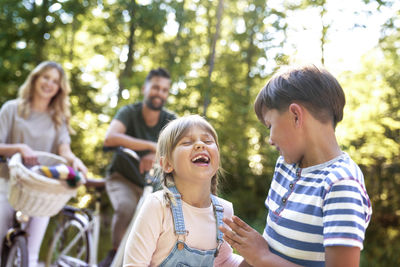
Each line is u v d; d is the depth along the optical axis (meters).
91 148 9.78
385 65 7.57
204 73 11.25
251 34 11.60
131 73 10.41
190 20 10.72
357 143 7.02
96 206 3.54
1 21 8.89
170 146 1.58
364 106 6.90
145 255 1.47
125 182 3.37
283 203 1.37
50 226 5.01
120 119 3.39
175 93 10.16
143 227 1.49
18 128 3.08
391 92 7.12
